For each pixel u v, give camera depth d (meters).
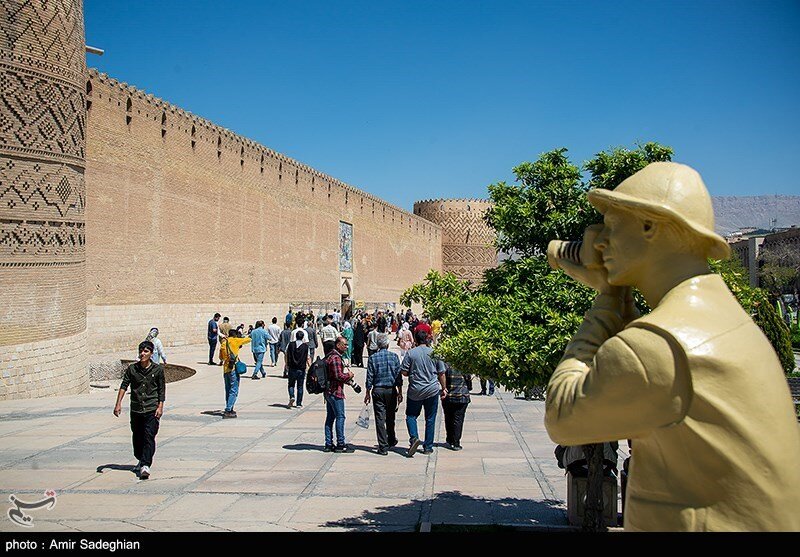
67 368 15.96
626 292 2.71
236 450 9.48
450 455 9.30
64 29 15.91
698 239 2.34
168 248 25.81
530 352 4.70
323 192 41.53
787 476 2.10
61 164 15.86
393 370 9.48
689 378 2.13
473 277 65.31
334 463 8.74
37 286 15.21
